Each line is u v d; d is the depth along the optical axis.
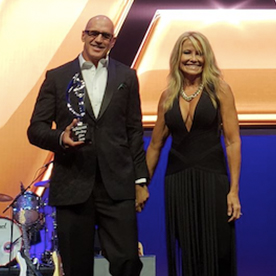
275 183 4.85
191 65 3.07
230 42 4.73
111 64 2.85
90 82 2.79
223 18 4.74
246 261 4.80
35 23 4.73
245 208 4.84
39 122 2.75
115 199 2.70
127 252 2.68
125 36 4.72
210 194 2.97
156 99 4.69
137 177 2.83
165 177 3.10
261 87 4.71
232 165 3.05
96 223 2.82
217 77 3.07
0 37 4.71
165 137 3.24
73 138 2.62
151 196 4.90
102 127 2.73
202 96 3.03
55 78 2.80
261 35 4.73
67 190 2.71
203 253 2.96
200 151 3.01
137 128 2.87
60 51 4.73
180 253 3.04
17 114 4.70
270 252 4.82
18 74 4.71
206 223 2.97
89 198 2.72
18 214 4.78
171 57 3.14
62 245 2.74
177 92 3.10
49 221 5.18
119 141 2.76
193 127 3.03
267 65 4.71
